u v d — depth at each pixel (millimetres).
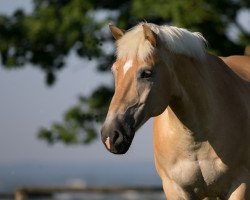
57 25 21734
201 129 9719
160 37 9273
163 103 9227
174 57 9430
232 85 10258
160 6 19484
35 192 18641
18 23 22875
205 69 9875
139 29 9234
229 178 9906
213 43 20781
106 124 8781
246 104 10234
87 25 21062
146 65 8953
